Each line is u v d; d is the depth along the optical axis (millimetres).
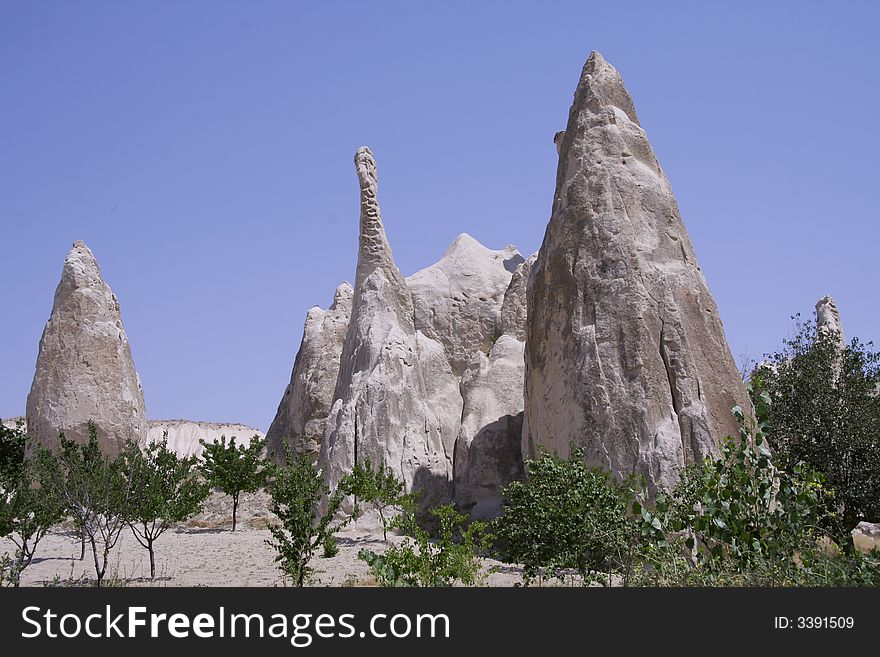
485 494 30875
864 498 26828
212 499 36344
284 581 19234
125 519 20031
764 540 12273
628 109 29312
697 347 25453
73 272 36562
